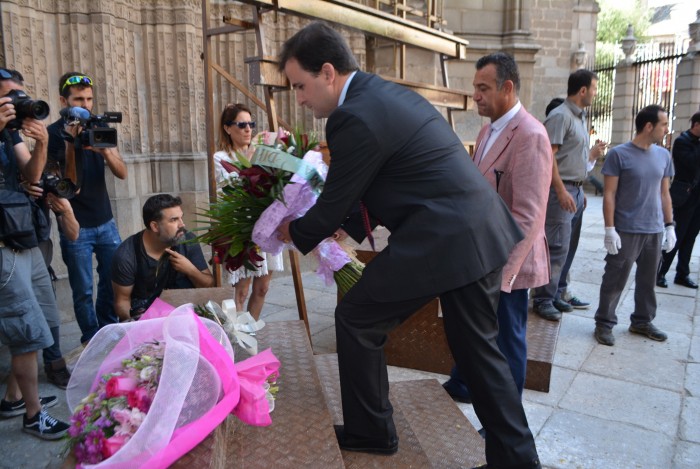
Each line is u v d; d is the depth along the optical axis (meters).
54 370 3.30
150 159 5.29
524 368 2.88
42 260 3.00
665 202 4.59
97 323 3.75
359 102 1.91
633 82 14.91
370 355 2.09
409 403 2.95
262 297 3.93
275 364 2.06
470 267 1.94
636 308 4.45
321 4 3.42
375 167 1.89
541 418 3.15
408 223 1.95
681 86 12.96
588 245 7.91
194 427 1.49
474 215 1.95
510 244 2.10
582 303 5.14
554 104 5.26
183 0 5.14
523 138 2.67
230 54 5.61
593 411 3.24
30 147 4.24
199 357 1.63
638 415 3.21
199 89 5.42
